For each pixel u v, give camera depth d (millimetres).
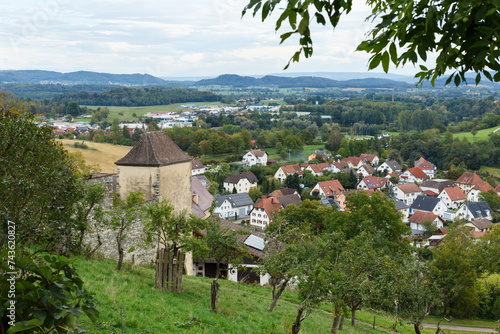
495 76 3725
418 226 101438
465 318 48469
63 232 10414
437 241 83375
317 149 183000
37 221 9672
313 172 144125
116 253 27234
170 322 15789
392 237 40125
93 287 17016
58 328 4637
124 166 31672
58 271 4840
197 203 50906
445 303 47094
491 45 3488
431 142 174250
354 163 158500
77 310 4688
